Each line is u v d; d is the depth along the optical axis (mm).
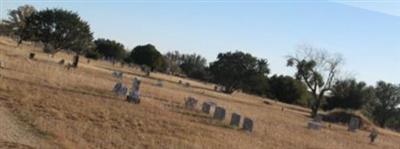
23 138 20172
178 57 196250
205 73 177000
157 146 23828
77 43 96688
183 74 182875
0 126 21625
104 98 39875
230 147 27625
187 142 26422
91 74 69188
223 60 120938
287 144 34875
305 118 77250
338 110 89188
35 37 97938
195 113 42938
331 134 53969
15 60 60500
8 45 97375
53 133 21922
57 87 41469
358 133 66688
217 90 114875
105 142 22453
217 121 40062
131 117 31719
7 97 30344
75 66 77562
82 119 27641
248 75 119938
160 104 44719
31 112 26672
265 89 131250
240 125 40656
